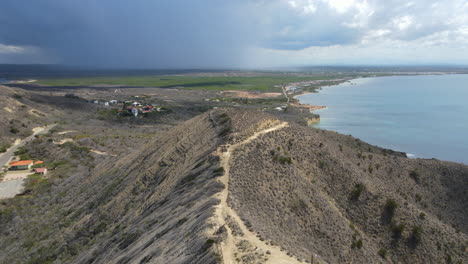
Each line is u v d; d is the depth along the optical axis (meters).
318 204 46.41
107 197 65.69
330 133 116.19
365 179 59.69
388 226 50.03
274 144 56.84
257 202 39.59
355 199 53.59
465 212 69.06
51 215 69.75
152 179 62.56
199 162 53.25
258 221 33.91
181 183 49.47
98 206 63.62
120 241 43.09
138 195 59.56
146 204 51.91
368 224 49.94
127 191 62.28
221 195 38.03
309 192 48.12
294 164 53.88
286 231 36.88
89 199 70.69
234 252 26.03
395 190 71.50
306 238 38.50
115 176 76.06
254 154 51.25
